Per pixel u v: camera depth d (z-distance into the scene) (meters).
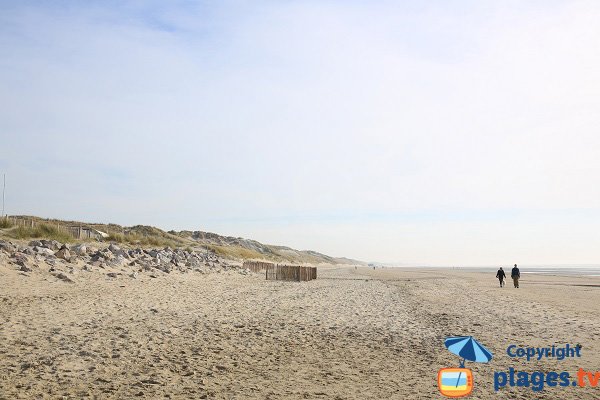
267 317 18.53
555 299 30.02
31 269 22.53
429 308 23.58
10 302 16.45
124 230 69.62
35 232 36.38
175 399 8.48
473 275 75.50
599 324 18.50
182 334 14.24
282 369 10.85
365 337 15.07
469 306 24.80
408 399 8.79
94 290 21.28
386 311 21.94
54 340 12.23
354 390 9.30
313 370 10.84
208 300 22.67
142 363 10.81
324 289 34.78
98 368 10.20
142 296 21.47
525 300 28.92
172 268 34.59
